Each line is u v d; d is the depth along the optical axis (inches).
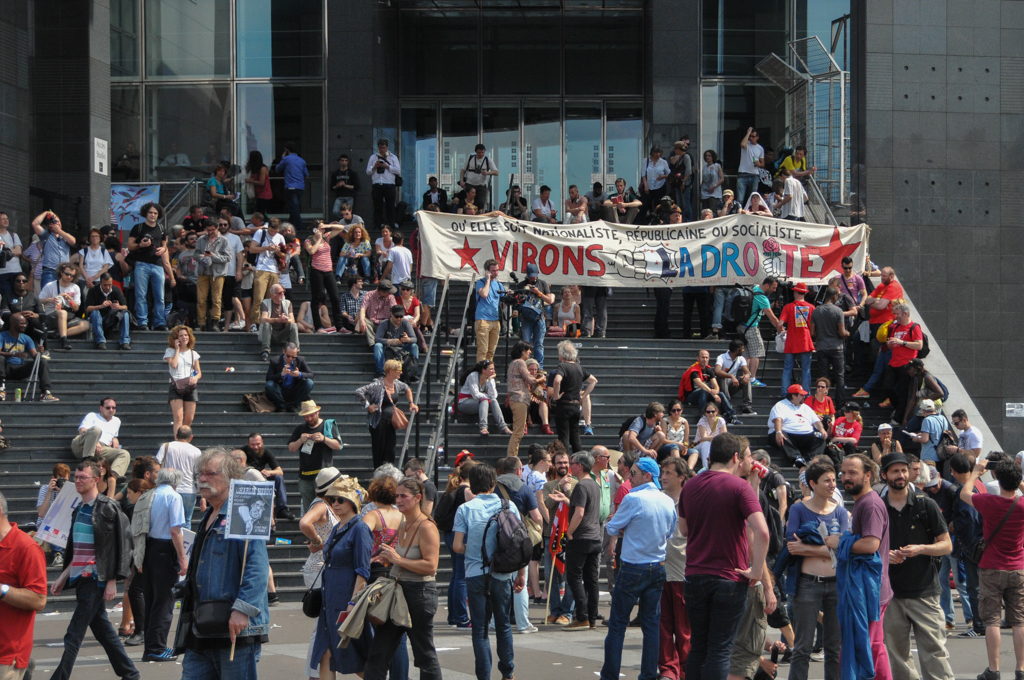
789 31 1066.7
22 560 250.2
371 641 277.1
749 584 269.4
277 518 524.1
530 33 1125.7
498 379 666.8
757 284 725.9
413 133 1128.2
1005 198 790.5
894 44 791.7
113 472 520.4
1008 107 795.4
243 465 246.7
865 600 281.7
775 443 593.0
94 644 398.6
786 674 346.9
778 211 823.7
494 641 396.2
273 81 1065.5
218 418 608.7
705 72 1069.1
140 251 693.9
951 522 420.5
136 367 652.1
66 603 478.9
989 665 333.1
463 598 410.9
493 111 1125.7
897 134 787.4
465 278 709.9
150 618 361.7
